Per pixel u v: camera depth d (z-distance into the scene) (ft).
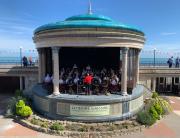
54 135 54.70
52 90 67.51
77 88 66.90
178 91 115.75
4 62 131.75
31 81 107.24
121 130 55.52
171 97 107.04
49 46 64.59
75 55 77.51
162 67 114.11
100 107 60.54
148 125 60.44
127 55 67.46
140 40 70.49
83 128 55.83
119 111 62.54
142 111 65.67
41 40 67.67
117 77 71.77
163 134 56.29
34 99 73.72
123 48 63.98
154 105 72.08
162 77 115.75
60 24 61.57
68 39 61.46
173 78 118.83
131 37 65.00
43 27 65.16
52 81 68.28
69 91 66.95
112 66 78.38
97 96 63.57
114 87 68.49
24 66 110.83
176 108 83.71
